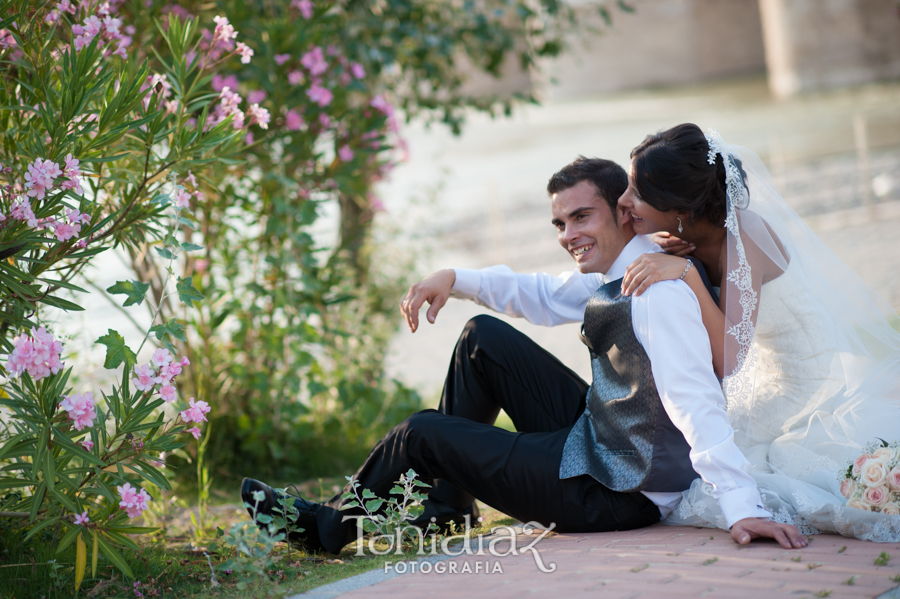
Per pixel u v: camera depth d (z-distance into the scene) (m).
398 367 7.74
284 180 4.39
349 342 5.25
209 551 2.81
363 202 5.41
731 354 2.49
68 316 3.64
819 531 2.39
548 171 15.94
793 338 2.61
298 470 4.55
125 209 2.79
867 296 2.66
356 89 4.84
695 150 2.50
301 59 4.52
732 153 2.60
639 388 2.43
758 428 2.69
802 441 2.58
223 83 4.31
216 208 4.50
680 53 25.16
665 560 2.20
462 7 5.69
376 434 5.08
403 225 7.22
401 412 5.12
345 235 5.68
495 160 17.64
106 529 2.40
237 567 2.30
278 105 4.47
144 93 2.72
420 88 6.25
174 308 4.46
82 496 2.71
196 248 2.71
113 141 2.70
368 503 2.57
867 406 2.56
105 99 2.71
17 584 2.48
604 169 2.80
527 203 14.12
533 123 21.55
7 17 2.64
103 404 3.81
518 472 2.54
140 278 4.26
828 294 2.66
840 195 10.98
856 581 1.95
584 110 22.66
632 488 2.44
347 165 4.75
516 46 6.11
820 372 2.60
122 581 2.56
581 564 2.24
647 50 25.25
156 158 3.10
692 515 2.48
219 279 4.65
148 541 3.08
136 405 2.48
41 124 2.80
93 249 2.69
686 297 2.39
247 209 4.56
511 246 11.90
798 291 2.60
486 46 5.98
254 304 4.51
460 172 16.89
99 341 2.48
